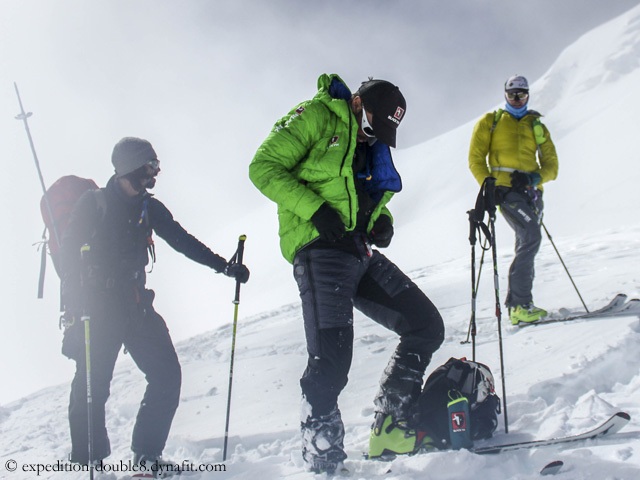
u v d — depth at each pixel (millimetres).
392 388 3066
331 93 3123
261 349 6898
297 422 3961
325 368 2959
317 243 3029
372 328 6676
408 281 3143
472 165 5672
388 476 2730
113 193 3314
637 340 4121
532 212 5469
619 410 3121
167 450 3928
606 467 2469
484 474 2646
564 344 4422
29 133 3512
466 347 5020
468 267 10930
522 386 3711
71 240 3262
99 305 3270
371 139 3115
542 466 2633
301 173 3012
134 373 6797
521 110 5711
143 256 3463
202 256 3568
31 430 5133
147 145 3305
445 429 3008
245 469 3221
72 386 3381
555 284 7031
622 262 7727
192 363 6777
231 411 4504
